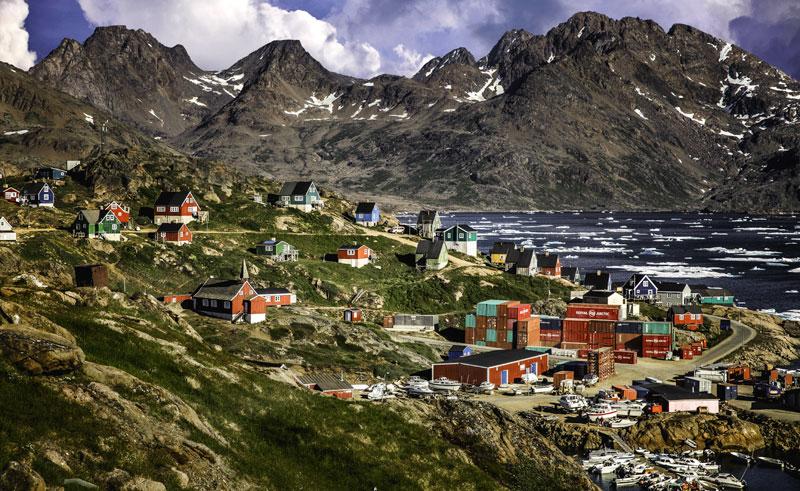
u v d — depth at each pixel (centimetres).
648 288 18000
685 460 8319
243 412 5259
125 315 6575
